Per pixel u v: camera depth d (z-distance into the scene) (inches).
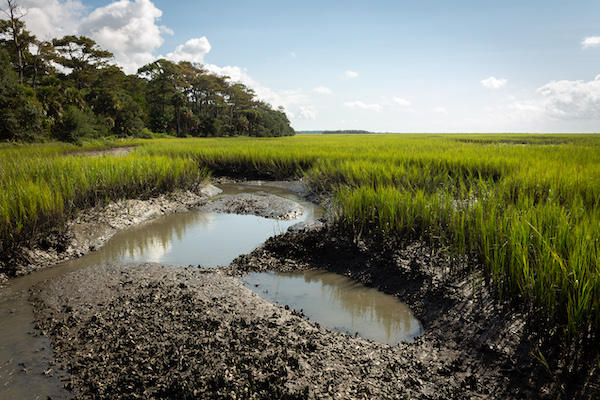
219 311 182.9
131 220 392.5
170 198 487.2
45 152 781.3
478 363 141.2
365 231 283.1
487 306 173.3
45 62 2269.9
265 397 119.8
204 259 284.0
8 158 570.6
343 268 255.3
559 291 143.3
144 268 251.4
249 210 453.4
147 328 166.9
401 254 245.8
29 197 282.4
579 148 755.4
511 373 132.2
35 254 269.0
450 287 198.1
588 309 130.2
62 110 1588.3
